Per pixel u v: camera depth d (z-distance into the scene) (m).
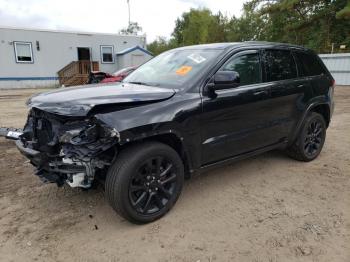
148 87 3.66
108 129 2.87
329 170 4.74
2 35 21.72
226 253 2.84
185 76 3.70
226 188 4.12
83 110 2.86
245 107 3.92
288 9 25.89
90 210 3.57
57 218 3.41
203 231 3.17
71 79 22.55
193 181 4.33
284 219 3.38
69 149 2.99
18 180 4.35
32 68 23.22
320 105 5.21
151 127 3.07
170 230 3.19
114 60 26.28
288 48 4.72
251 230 3.18
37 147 3.29
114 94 3.21
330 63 18.59
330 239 3.03
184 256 2.81
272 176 4.51
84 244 2.98
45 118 3.23
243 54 4.05
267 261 2.74
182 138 3.36
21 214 3.48
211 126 3.62
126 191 3.04
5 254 2.84
